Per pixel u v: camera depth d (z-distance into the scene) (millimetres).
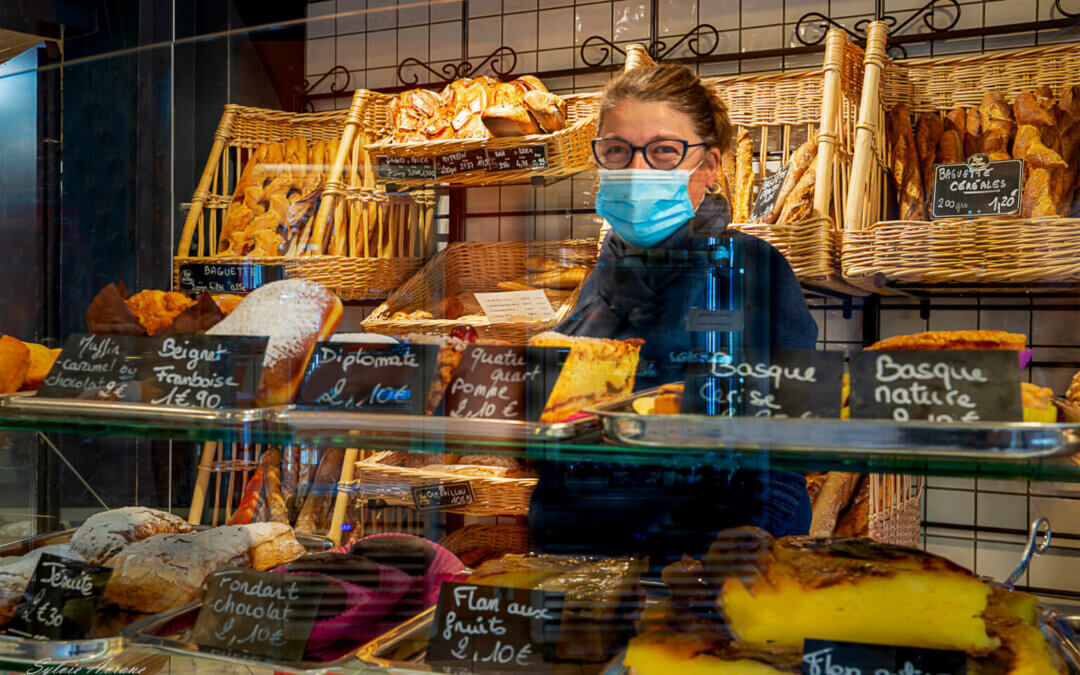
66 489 1139
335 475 1095
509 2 2047
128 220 1210
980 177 1426
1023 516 1925
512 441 826
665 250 906
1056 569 1880
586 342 845
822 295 1793
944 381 723
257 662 863
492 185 1226
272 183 1236
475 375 863
